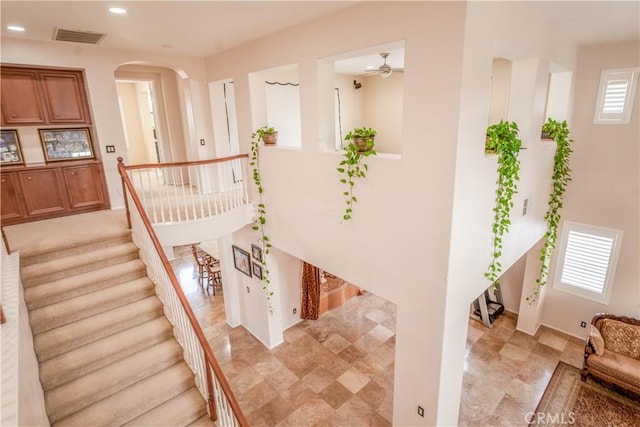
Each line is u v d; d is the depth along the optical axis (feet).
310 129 13.53
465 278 11.05
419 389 11.90
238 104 17.25
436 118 9.37
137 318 12.56
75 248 13.78
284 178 15.56
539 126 13.47
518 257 14.65
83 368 10.90
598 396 15.75
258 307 20.26
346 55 11.81
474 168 10.01
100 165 17.88
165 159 25.84
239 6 10.78
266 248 18.26
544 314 20.76
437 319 10.69
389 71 16.05
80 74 16.87
